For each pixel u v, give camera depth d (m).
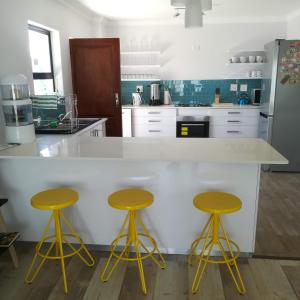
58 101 3.89
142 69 6.16
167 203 2.50
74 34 4.88
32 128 2.91
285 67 4.45
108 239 2.64
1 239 2.37
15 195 2.64
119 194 2.22
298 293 2.12
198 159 2.08
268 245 2.71
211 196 2.19
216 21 5.84
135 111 5.80
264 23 5.78
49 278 2.31
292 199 3.69
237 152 2.26
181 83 6.16
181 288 2.19
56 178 2.56
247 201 2.43
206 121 5.67
